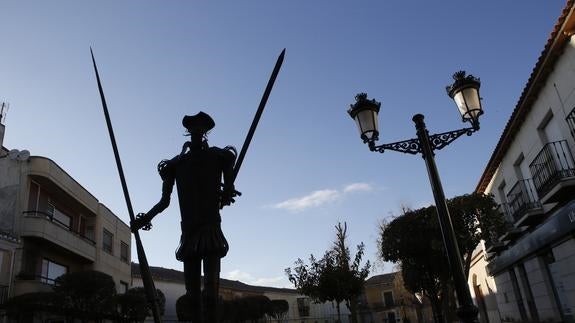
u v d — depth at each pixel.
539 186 16.00
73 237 23.66
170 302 37.25
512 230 19.52
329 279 19.62
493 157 21.58
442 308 18.12
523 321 21.17
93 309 19.70
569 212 13.60
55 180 22.41
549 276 17.25
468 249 16.62
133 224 3.14
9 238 18.95
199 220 3.05
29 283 19.66
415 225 17.53
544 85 15.38
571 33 12.93
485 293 28.89
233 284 54.41
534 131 16.94
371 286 65.12
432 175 7.83
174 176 3.33
